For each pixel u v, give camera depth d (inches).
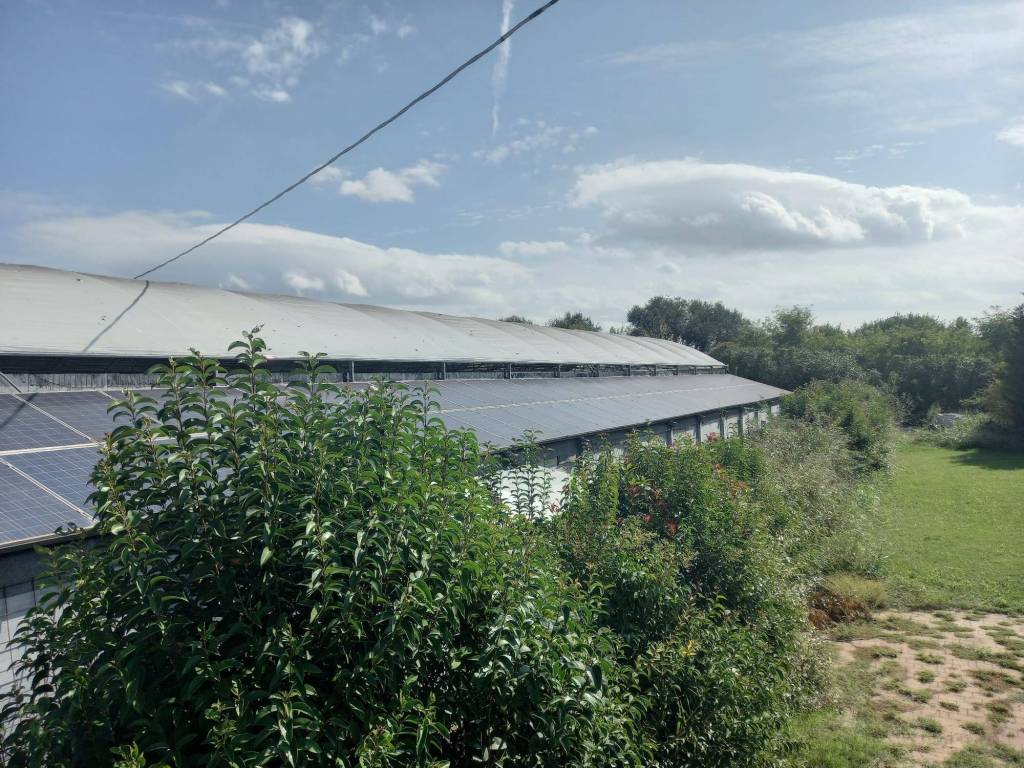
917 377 2167.8
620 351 1489.9
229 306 720.3
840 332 2896.2
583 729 198.2
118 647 149.9
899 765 323.9
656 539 406.9
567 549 333.7
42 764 147.7
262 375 185.0
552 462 617.0
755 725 279.1
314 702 160.7
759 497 574.2
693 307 4042.8
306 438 180.9
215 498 162.7
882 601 557.3
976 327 2273.6
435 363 852.6
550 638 199.6
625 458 522.3
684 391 1332.4
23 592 270.8
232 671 157.4
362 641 167.0
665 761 258.5
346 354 720.3
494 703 191.8
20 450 350.9
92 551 163.9
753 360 2310.5
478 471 341.4
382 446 195.3
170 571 159.8
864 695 397.1
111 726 148.6
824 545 610.2
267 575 159.5
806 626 424.2
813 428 1080.8
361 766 145.5
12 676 262.4
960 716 371.2
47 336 494.6
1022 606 540.4
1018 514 856.9
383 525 167.8
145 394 506.9
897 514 882.8
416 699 165.3
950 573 632.4
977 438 1581.0
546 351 1155.3
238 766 135.7
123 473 166.1
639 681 282.4
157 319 601.6
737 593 385.4
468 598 185.0
